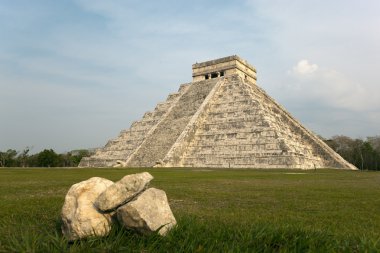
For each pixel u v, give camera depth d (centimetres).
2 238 841
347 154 9700
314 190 2081
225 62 8469
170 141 6994
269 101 8238
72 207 820
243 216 1190
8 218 1104
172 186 2248
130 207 773
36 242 769
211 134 6912
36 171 4403
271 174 3891
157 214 799
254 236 811
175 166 6431
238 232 848
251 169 5438
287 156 5803
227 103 7438
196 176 3341
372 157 9094
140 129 7912
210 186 2280
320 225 1059
